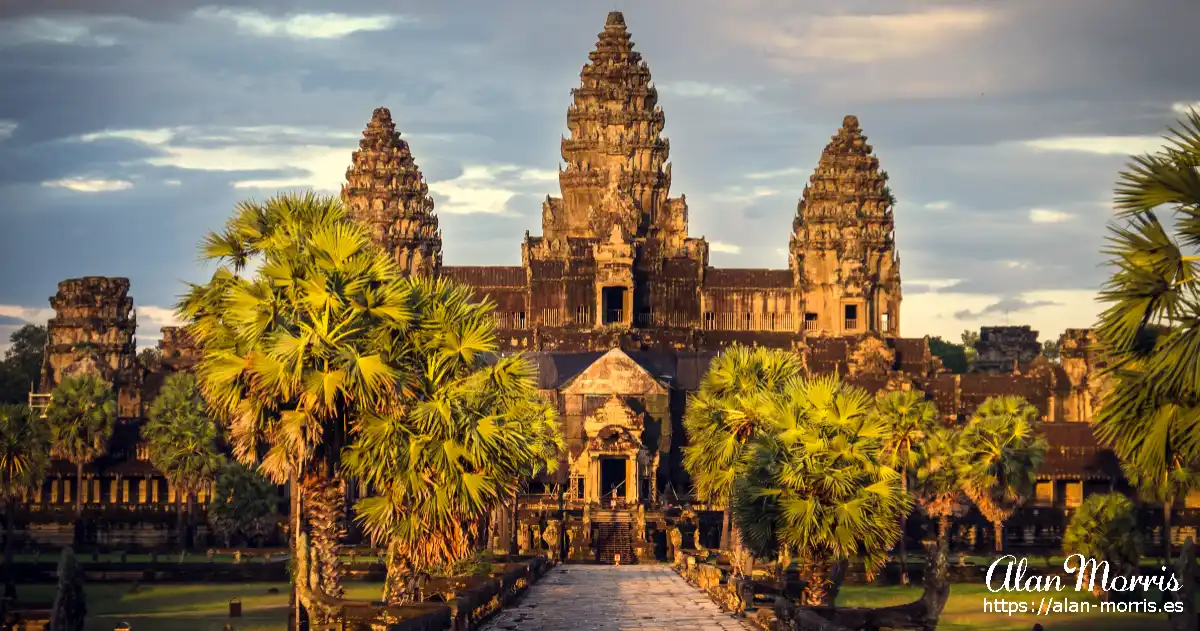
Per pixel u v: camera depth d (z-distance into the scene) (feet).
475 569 301.84
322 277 201.36
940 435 522.06
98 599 426.10
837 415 253.65
